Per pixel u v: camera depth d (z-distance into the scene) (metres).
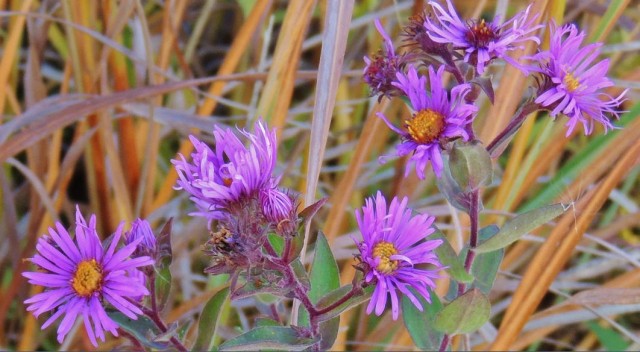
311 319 0.42
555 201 0.51
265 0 0.52
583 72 0.41
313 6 0.50
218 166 0.40
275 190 0.39
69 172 0.53
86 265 0.39
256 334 0.42
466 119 0.40
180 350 0.43
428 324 0.46
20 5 0.54
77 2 0.52
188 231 0.53
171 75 0.53
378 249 0.39
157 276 0.42
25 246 0.54
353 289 0.41
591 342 0.54
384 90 0.42
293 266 0.41
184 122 0.53
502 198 0.51
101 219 0.54
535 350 0.54
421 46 0.42
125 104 0.53
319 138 0.45
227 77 0.51
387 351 0.51
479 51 0.40
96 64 0.54
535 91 0.41
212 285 0.52
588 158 0.51
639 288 0.48
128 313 0.39
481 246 0.42
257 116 0.50
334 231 0.50
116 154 0.52
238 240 0.39
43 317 0.53
